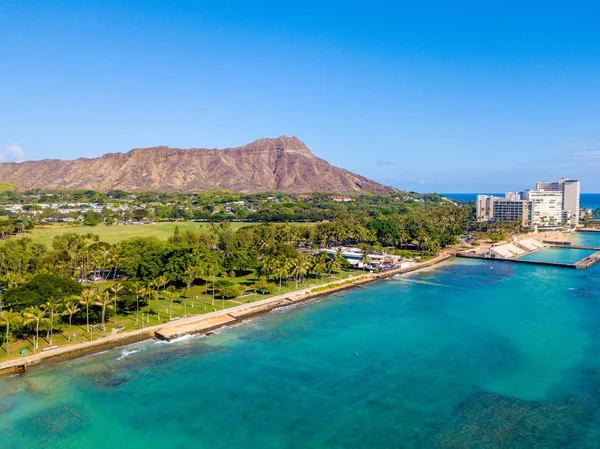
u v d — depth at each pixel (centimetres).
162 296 17025
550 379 10325
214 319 14488
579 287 19688
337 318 15075
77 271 19038
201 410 9025
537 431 8219
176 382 10194
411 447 7794
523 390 9806
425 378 10431
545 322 14488
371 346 12456
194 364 11169
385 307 16475
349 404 9269
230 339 12938
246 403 9312
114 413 8869
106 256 19562
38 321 11512
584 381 10188
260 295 17600
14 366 10569
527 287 19775
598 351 11950
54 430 8275
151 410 9000
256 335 13300
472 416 8756
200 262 17825
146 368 10900
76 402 9256
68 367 10838
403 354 11888
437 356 11731
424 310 16038
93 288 17275
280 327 14062
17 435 8112
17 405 9100
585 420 8562
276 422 8612
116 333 12781
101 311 13488
